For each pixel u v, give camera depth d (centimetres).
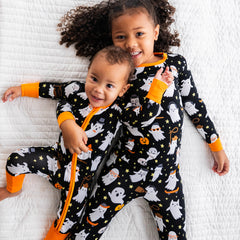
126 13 93
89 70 92
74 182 98
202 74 120
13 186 101
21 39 106
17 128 108
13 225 107
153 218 116
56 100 110
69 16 108
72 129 93
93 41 109
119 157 104
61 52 109
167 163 103
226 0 122
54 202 110
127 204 115
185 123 118
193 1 118
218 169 118
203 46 120
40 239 108
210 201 121
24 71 107
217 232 121
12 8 105
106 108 99
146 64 100
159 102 96
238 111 123
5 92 104
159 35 112
